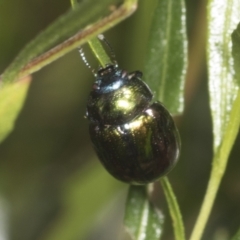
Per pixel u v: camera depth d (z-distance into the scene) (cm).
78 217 8
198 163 8
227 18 6
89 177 8
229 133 6
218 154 6
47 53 6
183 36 7
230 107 6
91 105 7
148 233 7
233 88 6
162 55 7
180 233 6
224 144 6
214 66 6
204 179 8
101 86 7
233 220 8
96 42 6
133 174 7
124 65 8
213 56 6
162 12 7
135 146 7
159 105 7
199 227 6
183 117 8
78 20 5
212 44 6
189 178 8
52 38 6
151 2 7
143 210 7
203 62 8
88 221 8
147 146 7
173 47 7
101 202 8
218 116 6
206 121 8
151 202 7
